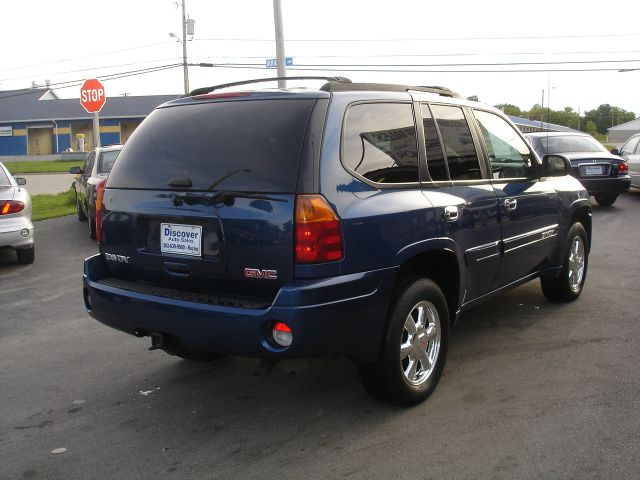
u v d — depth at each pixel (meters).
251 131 3.56
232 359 4.99
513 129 5.38
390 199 3.69
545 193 5.41
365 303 3.48
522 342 5.11
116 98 59.25
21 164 45.88
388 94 4.02
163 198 3.72
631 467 3.21
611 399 4.00
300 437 3.66
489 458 3.34
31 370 4.89
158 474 3.31
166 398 4.29
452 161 4.38
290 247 3.28
